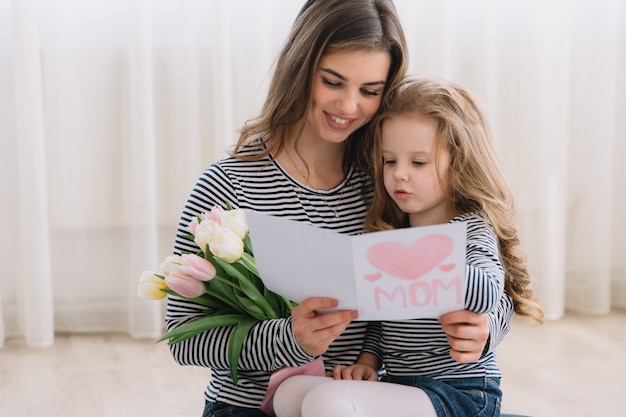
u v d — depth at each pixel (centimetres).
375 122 153
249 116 302
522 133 321
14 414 239
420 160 149
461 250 121
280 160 153
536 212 322
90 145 300
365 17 144
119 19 295
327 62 144
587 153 323
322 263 123
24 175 288
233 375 136
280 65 151
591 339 298
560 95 316
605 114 320
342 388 135
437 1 307
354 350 153
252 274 139
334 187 156
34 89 286
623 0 323
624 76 327
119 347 295
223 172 150
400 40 149
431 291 125
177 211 308
